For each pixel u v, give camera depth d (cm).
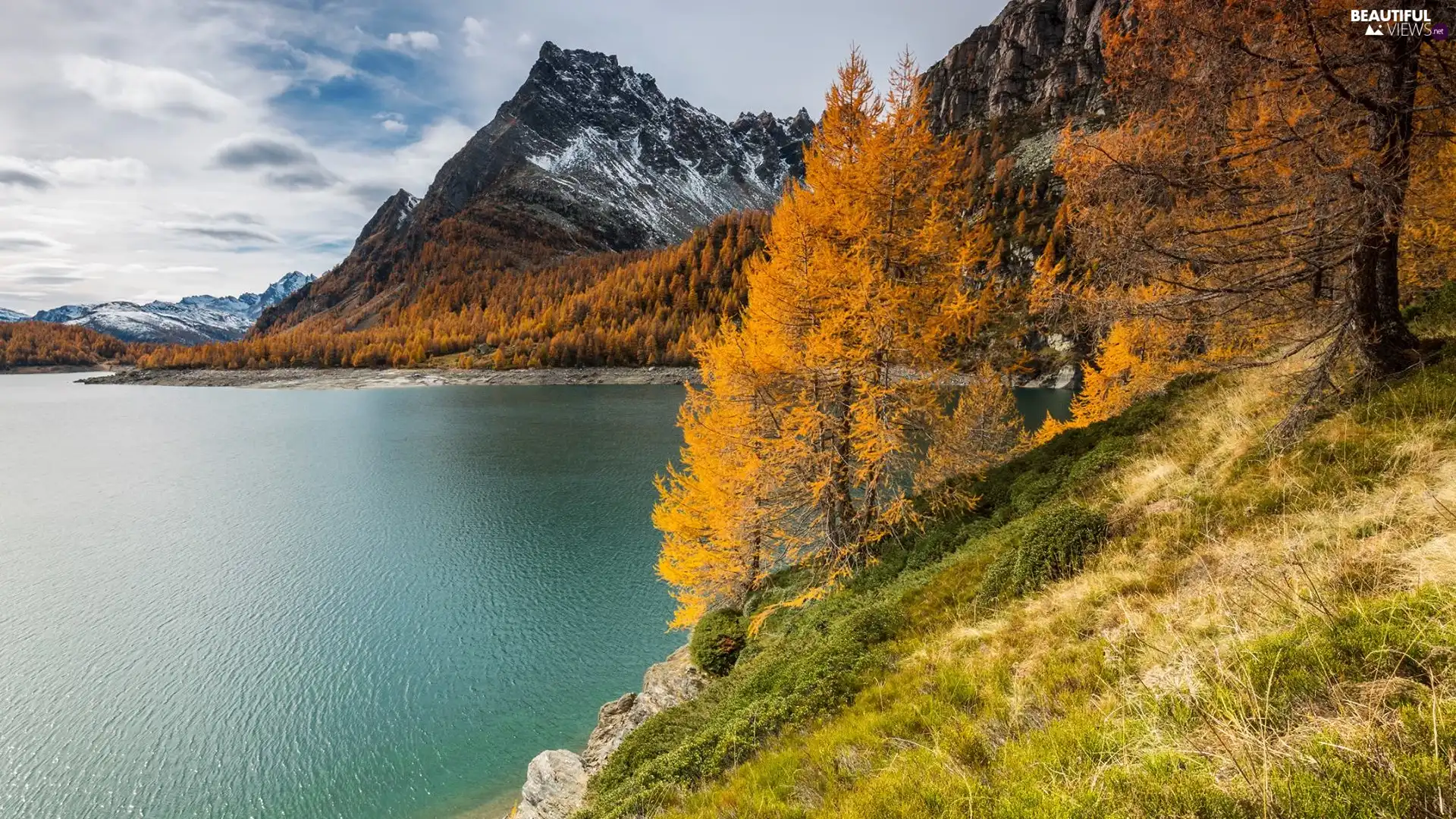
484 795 1984
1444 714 281
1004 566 894
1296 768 283
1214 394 1101
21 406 12119
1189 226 795
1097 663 551
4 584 3462
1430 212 764
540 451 6569
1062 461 1217
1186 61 723
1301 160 660
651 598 3253
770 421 1395
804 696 816
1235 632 469
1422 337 830
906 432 1342
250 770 2095
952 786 437
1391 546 484
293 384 15038
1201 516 737
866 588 1191
